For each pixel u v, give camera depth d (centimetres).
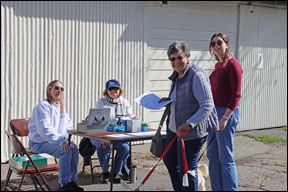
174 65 396
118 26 694
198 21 798
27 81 604
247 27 871
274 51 926
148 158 639
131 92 716
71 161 470
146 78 734
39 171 435
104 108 481
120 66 701
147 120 743
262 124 920
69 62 644
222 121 413
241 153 691
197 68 392
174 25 766
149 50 738
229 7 841
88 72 666
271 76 926
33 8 602
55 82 487
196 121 378
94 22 666
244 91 879
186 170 387
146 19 728
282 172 573
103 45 679
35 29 607
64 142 461
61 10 630
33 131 477
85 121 486
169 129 416
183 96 394
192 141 393
